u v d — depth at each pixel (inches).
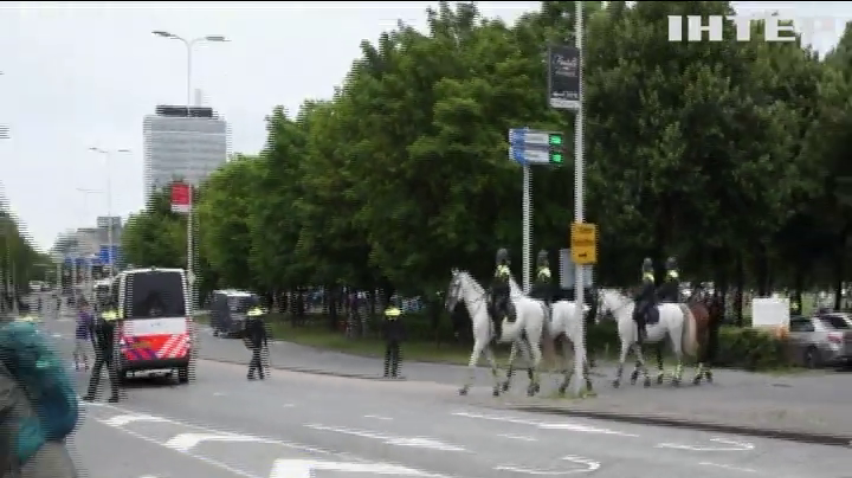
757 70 1477.6
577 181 815.7
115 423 684.1
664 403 760.3
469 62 1497.3
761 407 723.4
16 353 218.8
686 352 950.4
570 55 802.8
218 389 979.3
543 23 1657.2
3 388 216.8
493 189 1406.3
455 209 1392.7
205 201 2672.2
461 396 853.2
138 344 1026.1
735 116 1378.0
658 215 1429.6
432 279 1535.4
